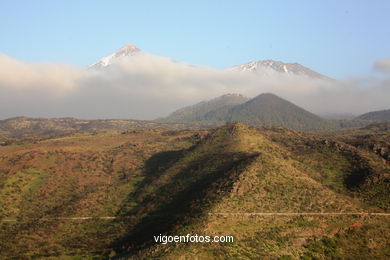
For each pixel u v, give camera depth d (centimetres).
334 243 6194
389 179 8500
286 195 7319
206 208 6606
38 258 6612
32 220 8806
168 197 8369
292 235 6097
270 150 10719
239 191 7125
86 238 7431
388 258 6100
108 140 16900
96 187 10700
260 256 5378
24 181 10762
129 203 9044
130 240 6669
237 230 5897
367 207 7644
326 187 8406
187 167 10069
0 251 7106
